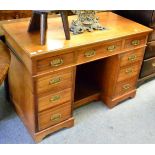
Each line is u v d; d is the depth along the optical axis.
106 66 1.88
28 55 1.26
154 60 2.21
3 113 1.83
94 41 1.47
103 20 1.87
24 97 1.58
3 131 1.66
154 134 1.74
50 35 1.50
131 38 1.71
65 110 1.63
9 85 1.84
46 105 1.50
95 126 1.77
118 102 2.03
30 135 1.64
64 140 1.63
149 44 2.03
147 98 2.15
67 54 1.40
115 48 1.65
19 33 1.50
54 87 1.46
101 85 2.00
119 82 1.90
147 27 1.84
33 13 1.41
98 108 1.97
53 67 1.38
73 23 1.61
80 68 2.13
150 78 2.45
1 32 1.79
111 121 1.84
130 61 1.85
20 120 1.77
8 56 1.38
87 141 1.63
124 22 1.87
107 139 1.66
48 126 1.60
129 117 1.89
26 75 1.42
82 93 1.95
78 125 1.77
